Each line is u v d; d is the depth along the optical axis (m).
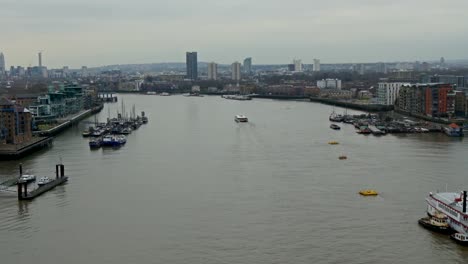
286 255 136.25
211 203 180.12
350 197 185.12
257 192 193.00
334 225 157.00
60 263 133.88
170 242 145.88
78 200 187.00
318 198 184.25
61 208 177.88
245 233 151.50
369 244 142.75
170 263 132.88
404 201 179.75
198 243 144.88
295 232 151.62
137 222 162.25
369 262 132.00
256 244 143.38
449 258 134.38
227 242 145.12
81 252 140.25
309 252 137.88
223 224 158.88
